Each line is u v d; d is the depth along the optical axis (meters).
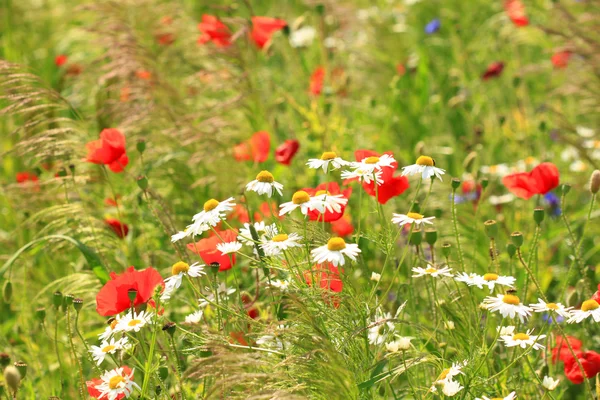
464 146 6.98
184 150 6.20
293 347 3.41
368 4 10.03
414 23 9.92
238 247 3.68
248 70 6.93
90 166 5.89
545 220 5.81
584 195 6.33
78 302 3.74
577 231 5.89
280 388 3.28
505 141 7.12
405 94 7.79
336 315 3.49
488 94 8.34
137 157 6.25
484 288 4.62
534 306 3.56
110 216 5.91
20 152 5.29
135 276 3.62
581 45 6.98
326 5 7.69
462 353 3.65
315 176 6.05
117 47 6.49
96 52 8.68
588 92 6.83
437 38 9.28
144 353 3.86
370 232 3.80
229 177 5.75
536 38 8.34
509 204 6.25
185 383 3.85
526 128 6.80
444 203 5.62
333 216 3.83
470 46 8.72
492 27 9.15
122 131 5.86
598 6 7.41
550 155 6.77
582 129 6.95
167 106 6.03
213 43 7.20
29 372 4.69
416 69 8.38
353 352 3.53
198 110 6.88
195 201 5.85
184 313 4.80
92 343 4.99
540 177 4.34
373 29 8.66
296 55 8.09
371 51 8.35
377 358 3.63
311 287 3.46
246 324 3.93
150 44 7.30
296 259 3.69
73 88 7.55
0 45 9.21
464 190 5.91
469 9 9.87
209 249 3.82
